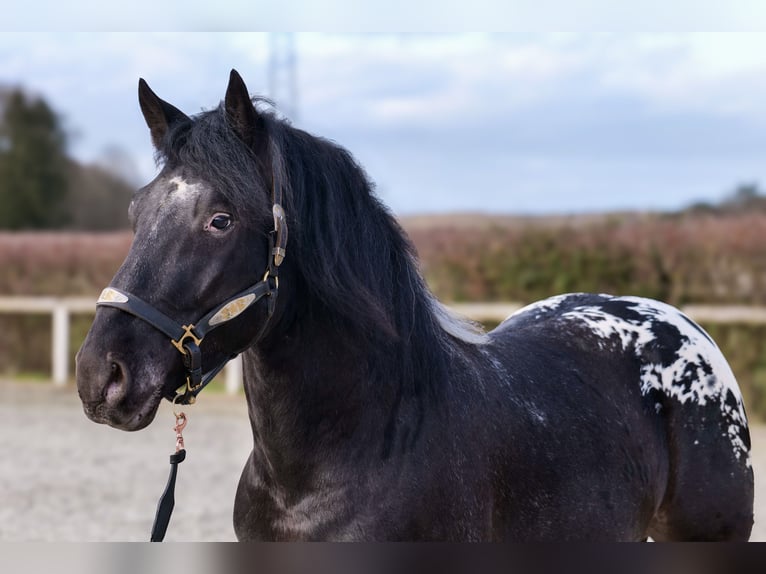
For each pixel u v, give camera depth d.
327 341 2.00
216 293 1.83
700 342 2.74
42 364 10.49
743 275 8.52
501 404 2.19
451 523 1.97
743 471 2.60
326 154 2.06
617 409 2.46
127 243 11.09
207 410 8.17
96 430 7.24
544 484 2.17
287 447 2.02
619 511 2.31
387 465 1.97
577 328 2.67
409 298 2.10
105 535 4.25
